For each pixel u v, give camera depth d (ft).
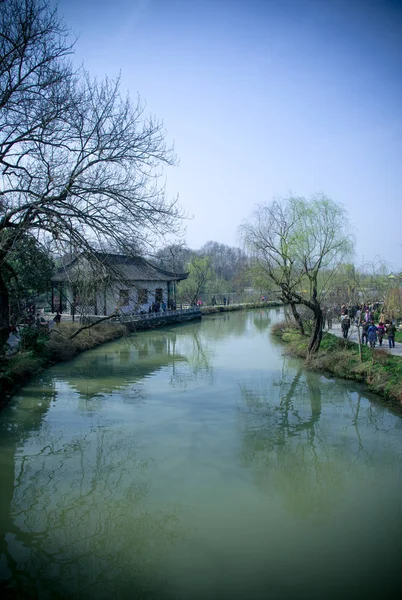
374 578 21.06
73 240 37.04
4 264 43.19
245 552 22.99
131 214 40.16
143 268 137.69
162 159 43.27
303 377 62.59
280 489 29.89
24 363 58.29
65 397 50.88
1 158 38.42
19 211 38.65
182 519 26.04
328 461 34.50
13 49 36.14
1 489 29.32
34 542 23.76
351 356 64.75
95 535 24.49
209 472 32.19
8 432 39.55
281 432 40.68
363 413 46.39
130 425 41.83
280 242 75.51
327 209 74.69
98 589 20.17
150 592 19.93
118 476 31.30
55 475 31.40
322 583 20.67
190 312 153.89
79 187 39.14
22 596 19.60
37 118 38.70
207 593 19.93
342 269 95.04
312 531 24.95
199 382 59.52
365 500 28.60
